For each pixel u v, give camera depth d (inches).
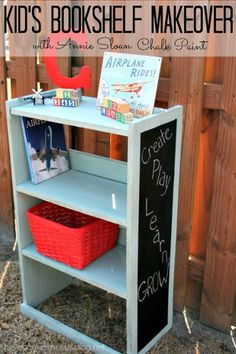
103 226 84.9
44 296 97.7
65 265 84.9
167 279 86.2
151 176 73.7
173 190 81.4
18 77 105.0
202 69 78.4
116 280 80.4
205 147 84.5
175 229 84.8
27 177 86.7
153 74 73.2
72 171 91.4
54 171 88.9
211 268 87.9
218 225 84.6
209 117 82.4
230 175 80.5
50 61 80.4
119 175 86.9
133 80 75.2
